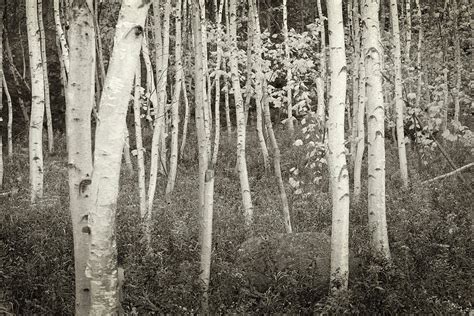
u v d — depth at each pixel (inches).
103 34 676.1
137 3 165.5
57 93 1015.6
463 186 474.9
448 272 266.4
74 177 189.2
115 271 173.6
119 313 176.9
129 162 660.7
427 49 759.1
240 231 363.3
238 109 422.6
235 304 241.3
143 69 965.2
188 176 627.5
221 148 751.7
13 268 256.1
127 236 328.8
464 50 858.1
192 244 321.4
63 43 488.4
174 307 226.4
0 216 372.5
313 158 538.3
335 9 242.8
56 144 851.4
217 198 494.3
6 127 920.3
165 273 259.4
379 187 291.1
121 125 168.4
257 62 452.4
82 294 189.0
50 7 1055.0
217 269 273.3
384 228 291.9
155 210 419.5
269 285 264.8
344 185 245.4
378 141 290.4
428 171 581.0
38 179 462.3
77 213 188.5
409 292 247.1
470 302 248.1
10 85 986.7
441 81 682.8
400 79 539.2
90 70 190.7
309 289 254.2
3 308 215.8
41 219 365.7
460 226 347.9
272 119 978.1
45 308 225.5
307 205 447.8
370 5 297.3
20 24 1011.3
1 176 533.6
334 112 246.4
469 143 500.1
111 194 169.3
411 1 977.5
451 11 717.3
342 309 226.8
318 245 281.4
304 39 528.1
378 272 259.6
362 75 506.6
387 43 621.9
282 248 281.3
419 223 352.2
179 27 519.5
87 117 190.7
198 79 266.5
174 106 531.5
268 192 510.9
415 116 517.7
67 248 291.4
